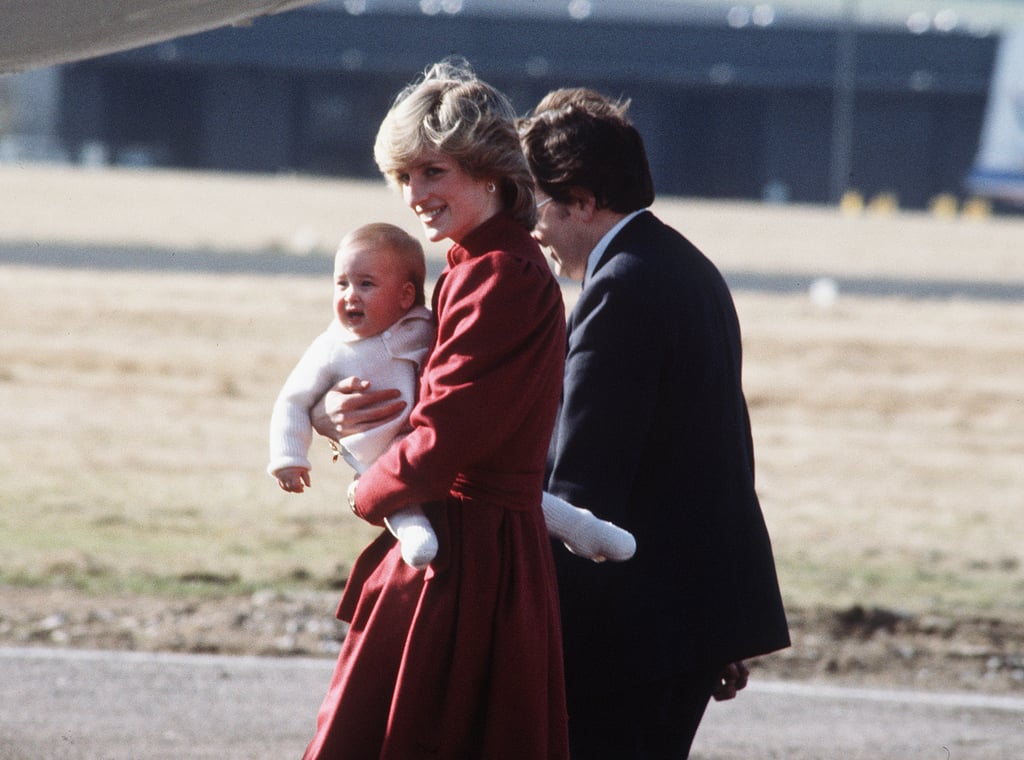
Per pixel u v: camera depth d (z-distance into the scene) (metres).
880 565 31.48
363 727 11.07
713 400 13.23
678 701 13.49
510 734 10.99
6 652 23.09
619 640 12.98
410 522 10.80
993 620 27.30
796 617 26.89
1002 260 119.19
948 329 70.81
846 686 23.78
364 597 11.45
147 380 50.59
